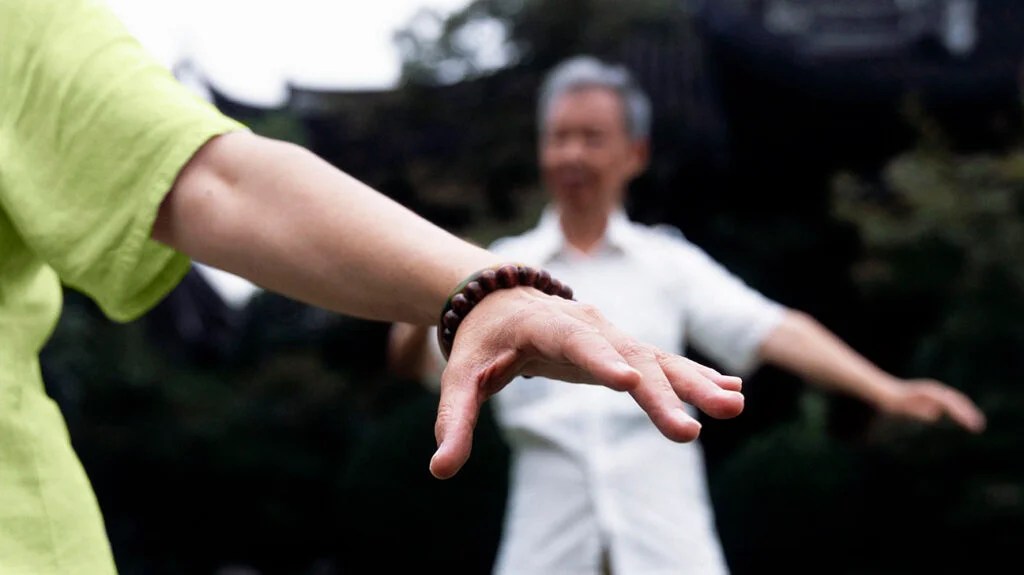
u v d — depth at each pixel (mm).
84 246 831
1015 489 8391
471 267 761
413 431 8531
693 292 3012
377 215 792
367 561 8562
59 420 903
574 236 3053
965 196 8938
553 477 2822
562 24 12023
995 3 12281
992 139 12008
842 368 2914
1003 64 11734
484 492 8297
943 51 12086
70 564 847
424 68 12172
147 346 11477
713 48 11586
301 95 12422
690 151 11734
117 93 836
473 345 737
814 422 8516
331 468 11891
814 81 11719
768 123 12078
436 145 12250
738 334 2967
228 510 11789
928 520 8906
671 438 652
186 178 824
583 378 725
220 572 11883
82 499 878
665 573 2764
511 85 12117
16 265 895
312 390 11984
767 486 8258
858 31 12148
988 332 8633
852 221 9703
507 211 12016
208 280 12320
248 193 812
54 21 859
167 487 11602
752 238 12188
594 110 3023
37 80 848
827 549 8242
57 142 838
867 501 8898
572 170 3023
